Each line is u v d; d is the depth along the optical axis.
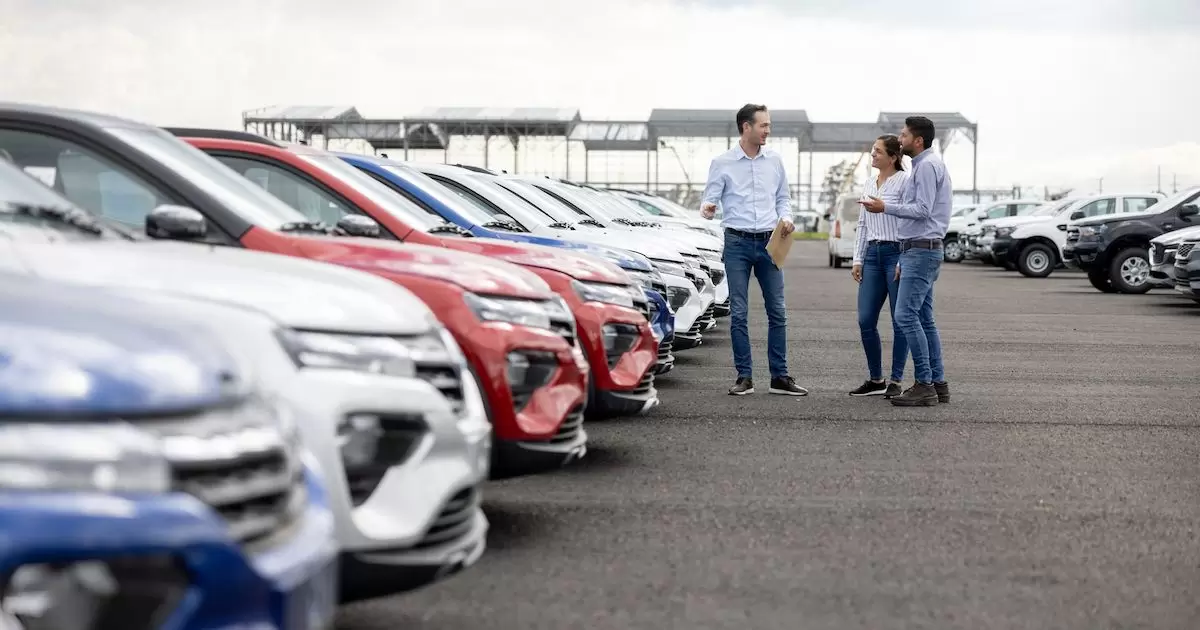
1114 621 4.57
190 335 2.73
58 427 2.29
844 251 38.00
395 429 4.07
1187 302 23.36
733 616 4.55
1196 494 6.89
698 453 7.99
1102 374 12.56
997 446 8.37
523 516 6.16
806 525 6.03
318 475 3.04
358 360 4.12
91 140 5.44
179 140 5.93
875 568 5.25
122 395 2.38
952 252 44.09
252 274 4.24
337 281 4.45
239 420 2.61
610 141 60.84
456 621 4.45
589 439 8.49
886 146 10.50
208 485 2.48
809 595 4.84
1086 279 31.84
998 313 20.69
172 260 4.20
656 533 5.83
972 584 5.03
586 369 6.33
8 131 5.48
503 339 5.82
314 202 7.18
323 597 2.81
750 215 10.66
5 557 2.16
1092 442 8.56
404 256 5.88
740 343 10.83
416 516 4.03
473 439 4.37
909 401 10.25
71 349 2.40
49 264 3.92
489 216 9.45
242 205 5.62
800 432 8.86
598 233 12.07
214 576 2.37
